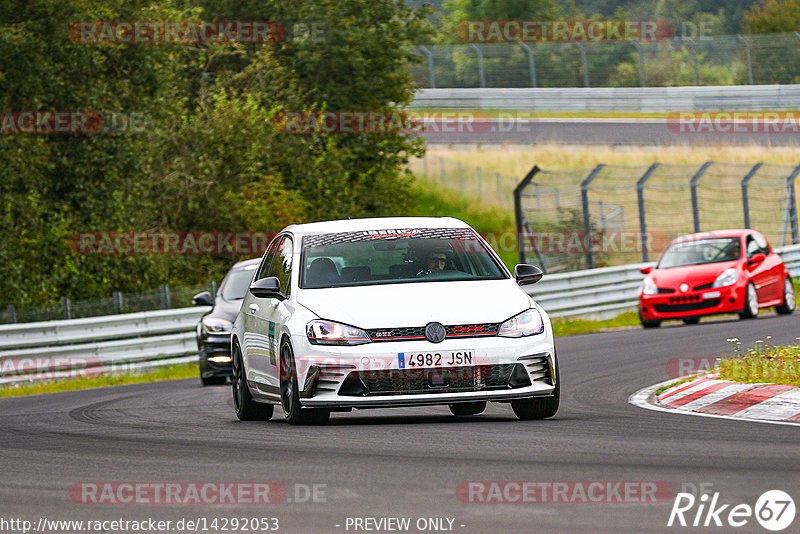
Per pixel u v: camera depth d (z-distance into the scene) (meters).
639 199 107.94
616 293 101.94
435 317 34.53
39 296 98.19
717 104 179.25
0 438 37.06
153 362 81.62
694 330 74.81
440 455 28.14
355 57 137.62
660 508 21.19
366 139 142.88
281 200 118.75
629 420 35.19
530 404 36.00
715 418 35.31
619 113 183.88
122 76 109.50
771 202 148.75
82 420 43.19
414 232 39.03
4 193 97.88
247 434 34.50
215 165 117.00
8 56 97.12
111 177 104.44
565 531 19.58
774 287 86.06
